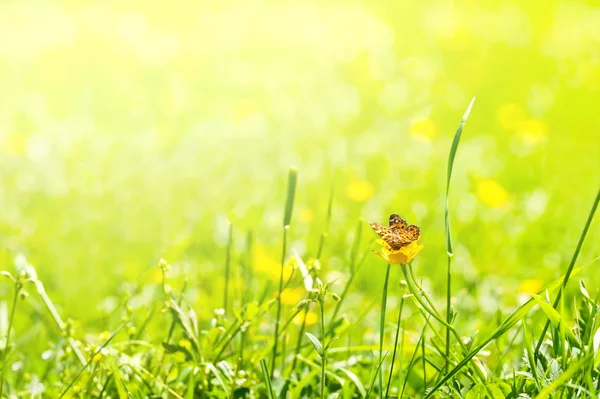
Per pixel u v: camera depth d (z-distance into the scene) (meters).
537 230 5.96
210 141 8.52
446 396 2.32
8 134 8.50
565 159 8.04
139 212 6.46
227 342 2.71
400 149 8.30
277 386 2.75
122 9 15.03
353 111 10.02
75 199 6.83
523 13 14.79
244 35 13.90
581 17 14.26
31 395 2.79
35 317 3.84
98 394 2.73
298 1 16.05
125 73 11.69
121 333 3.41
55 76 11.51
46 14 14.49
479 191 6.12
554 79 10.91
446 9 15.22
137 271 4.92
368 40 13.50
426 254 5.47
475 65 11.45
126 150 8.40
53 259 5.38
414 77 11.17
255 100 10.78
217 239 5.67
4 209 6.55
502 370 2.72
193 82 11.59
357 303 4.46
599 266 4.76
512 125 8.48
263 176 7.57
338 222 6.23
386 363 3.02
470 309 4.19
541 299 2.08
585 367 2.08
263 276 4.86
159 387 2.70
